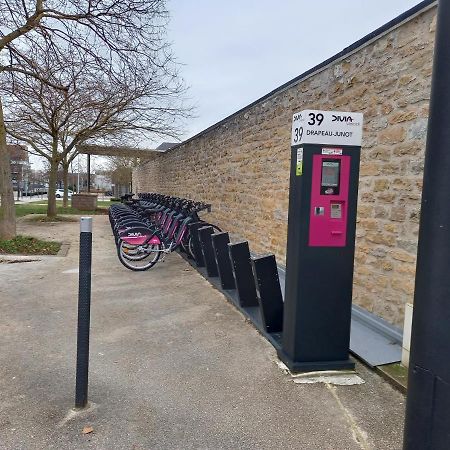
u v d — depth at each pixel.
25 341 3.57
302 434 2.31
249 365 3.15
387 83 3.84
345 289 3.01
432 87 1.50
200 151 11.11
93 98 13.75
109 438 2.26
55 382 2.86
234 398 2.68
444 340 1.45
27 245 8.24
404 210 3.60
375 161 4.01
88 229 2.49
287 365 3.08
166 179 17.00
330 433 2.32
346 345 3.06
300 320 3.00
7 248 7.80
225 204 8.91
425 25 3.38
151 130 14.83
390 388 2.82
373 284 4.00
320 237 2.94
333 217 2.94
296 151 2.98
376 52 4.00
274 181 6.46
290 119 5.89
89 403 2.59
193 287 5.42
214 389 2.79
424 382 1.51
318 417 2.47
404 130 3.61
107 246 8.88
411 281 3.49
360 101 4.26
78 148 19.05
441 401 1.46
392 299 3.72
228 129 8.66
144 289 5.33
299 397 2.70
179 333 3.81
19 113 14.24
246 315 4.20
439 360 1.46
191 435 2.29
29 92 11.38
